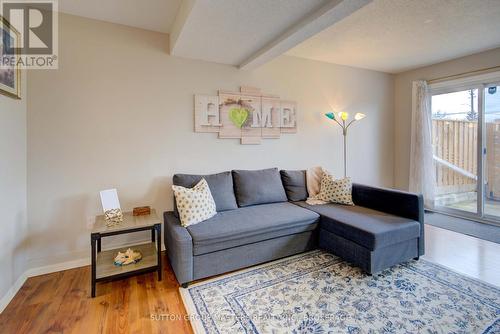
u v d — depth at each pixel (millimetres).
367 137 4230
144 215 2340
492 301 1785
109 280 1950
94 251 1896
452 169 3912
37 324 1602
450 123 3918
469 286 1976
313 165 3732
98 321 1632
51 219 2299
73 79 2338
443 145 4020
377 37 2924
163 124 2727
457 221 3592
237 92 3104
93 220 2447
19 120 2051
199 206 2328
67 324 1603
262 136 3297
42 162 2250
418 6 2279
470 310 1694
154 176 2707
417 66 4039
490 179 3545
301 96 3584
